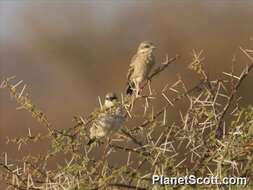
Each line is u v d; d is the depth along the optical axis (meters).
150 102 13.38
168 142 11.95
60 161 15.45
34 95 39.97
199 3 39.16
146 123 12.50
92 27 42.47
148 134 12.28
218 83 12.45
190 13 39.06
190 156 12.91
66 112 38.78
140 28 40.91
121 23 41.84
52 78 41.44
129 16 41.62
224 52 35.84
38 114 11.99
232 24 38.00
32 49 42.53
